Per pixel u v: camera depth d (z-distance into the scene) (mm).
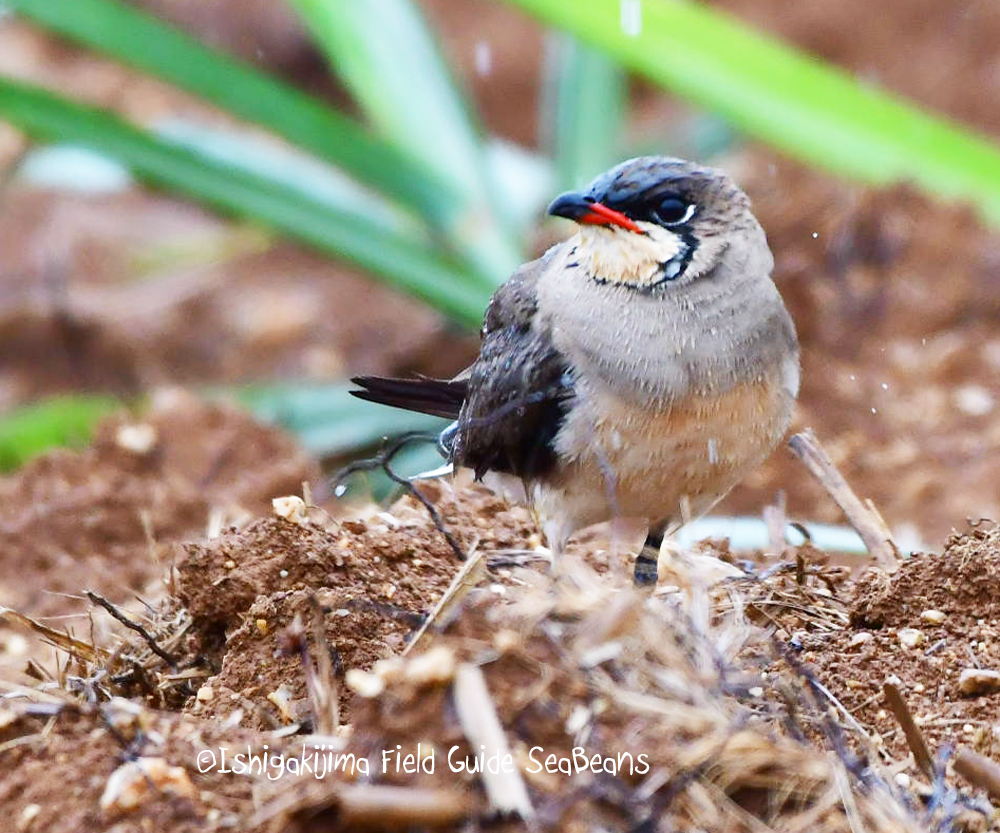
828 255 19453
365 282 24328
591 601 7844
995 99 24719
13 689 9141
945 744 8492
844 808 7402
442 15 29125
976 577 9570
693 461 10023
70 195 27688
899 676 9070
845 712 8562
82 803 7523
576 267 10336
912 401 17203
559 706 7402
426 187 17062
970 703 8852
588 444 10062
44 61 30656
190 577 9664
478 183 17219
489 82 27938
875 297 18766
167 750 7738
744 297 9938
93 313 23406
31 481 14508
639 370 9852
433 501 11484
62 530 13680
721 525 12141
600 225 9961
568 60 19156
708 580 9688
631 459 10016
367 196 18078
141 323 23391
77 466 14641
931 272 19031
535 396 10164
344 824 7043
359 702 7809
